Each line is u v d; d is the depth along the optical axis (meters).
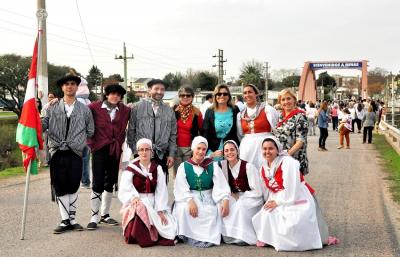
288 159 6.33
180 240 6.51
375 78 97.62
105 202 7.41
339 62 59.84
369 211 8.15
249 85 7.33
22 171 13.11
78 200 9.19
